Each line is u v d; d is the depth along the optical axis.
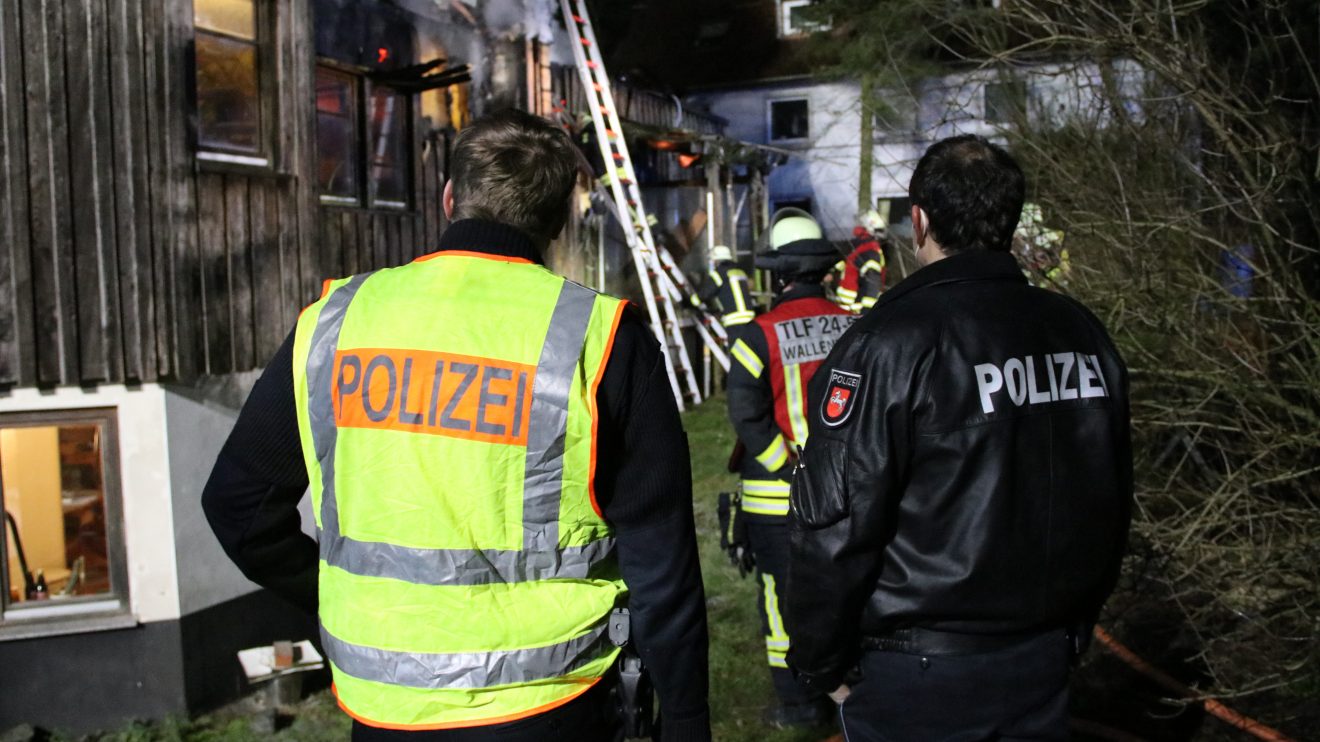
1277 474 4.29
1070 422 2.07
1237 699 4.00
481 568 1.67
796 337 3.74
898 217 16.91
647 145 13.41
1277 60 5.02
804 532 2.07
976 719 2.02
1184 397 4.91
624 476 1.73
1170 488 4.89
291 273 4.91
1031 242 5.43
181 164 4.33
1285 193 4.73
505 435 1.67
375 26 6.69
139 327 4.18
